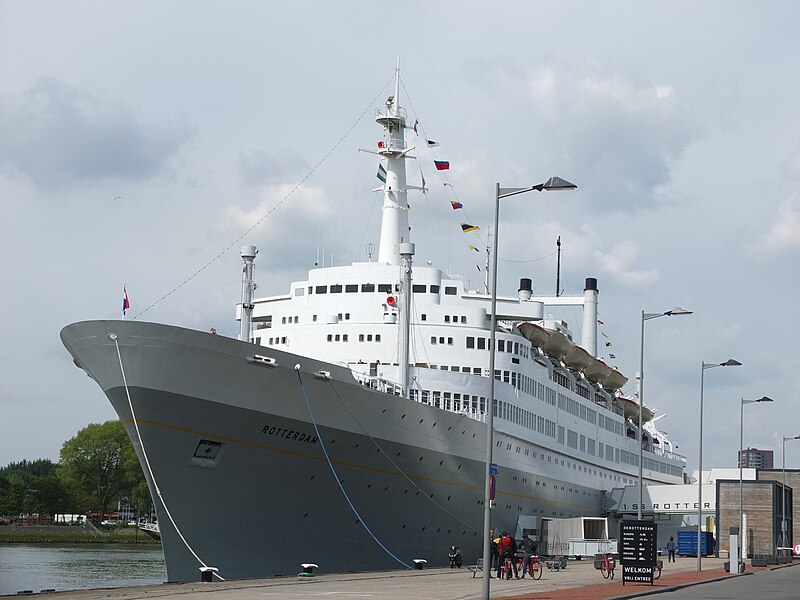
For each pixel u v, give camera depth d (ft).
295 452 141.90
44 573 229.45
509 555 139.33
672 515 325.01
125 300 138.31
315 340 191.72
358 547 156.87
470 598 97.71
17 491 422.82
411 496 163.43
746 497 272.72
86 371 141.28
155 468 133.59
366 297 194.70
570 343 250.16
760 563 210.59
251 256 156.66
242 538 141.49
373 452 152.15
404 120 206.90
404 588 111.55
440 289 203.82
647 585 127.75
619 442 302.86
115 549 346.33
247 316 155.33
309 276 202.39
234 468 137.28
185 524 136.77
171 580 137.59
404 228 205.77
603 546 214.28
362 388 145.69
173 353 128.36
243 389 133.49
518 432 205.16
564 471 243.40
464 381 186.70
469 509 182.19
